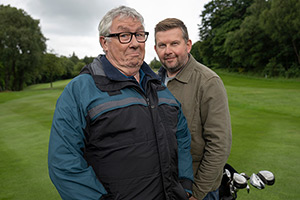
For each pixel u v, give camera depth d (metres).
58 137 1.08
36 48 37.09
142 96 1.23
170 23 1.55
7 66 38.34
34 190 2.69
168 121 1.28
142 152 1.14
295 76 32.53
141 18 1.22
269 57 40.31
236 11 46.34
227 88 18.12
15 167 3.43
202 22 52.09
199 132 1.61
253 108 9.10
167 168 1.19
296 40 34.59
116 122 1.11
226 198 1.74
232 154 3.67
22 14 38.06
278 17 31.78
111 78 1.16
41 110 9.91
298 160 3.38
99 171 1.14
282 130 5.21
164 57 1.60
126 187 1.12
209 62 53.53
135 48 1.20
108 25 1.19
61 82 66.06
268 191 2.49
